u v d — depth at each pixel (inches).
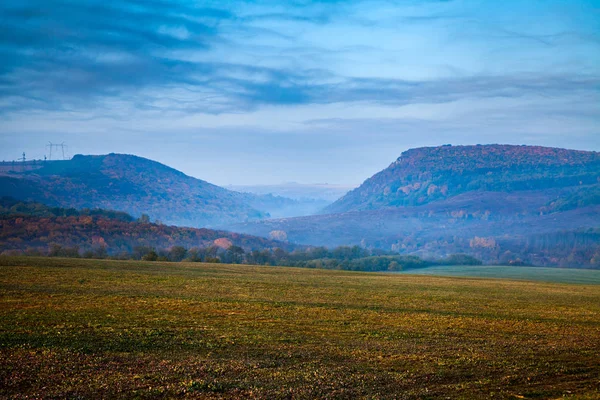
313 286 2231.8
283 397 730.2
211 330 1160.2
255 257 5605.3
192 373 823.7
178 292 1785.2
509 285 2827.3
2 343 935.0
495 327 1348.4
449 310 1643.7
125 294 1651.1
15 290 1589.6
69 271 2233.0
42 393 694.5
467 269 6127.0
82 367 826.2
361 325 1305.4
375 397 743.7
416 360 967.0
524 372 895.7
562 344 1140.5
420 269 6156.5
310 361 934.4
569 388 807.1
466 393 773.9
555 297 2206.0
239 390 752.3
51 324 1123.3
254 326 1230.3
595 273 5482.3
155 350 961.5
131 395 707.4
